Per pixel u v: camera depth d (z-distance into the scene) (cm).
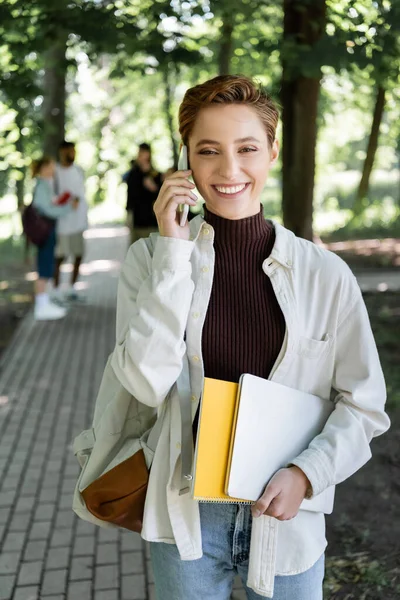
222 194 160
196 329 163
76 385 655
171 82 1650
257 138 157
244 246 164
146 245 171
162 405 169
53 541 376
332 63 512
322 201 2097
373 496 405
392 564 334
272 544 161
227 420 154
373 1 524
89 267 1410
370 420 163
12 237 1658
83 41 583
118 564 353
